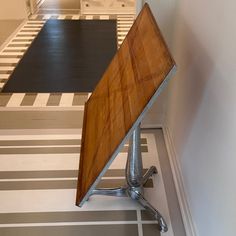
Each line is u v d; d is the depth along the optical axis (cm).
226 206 95
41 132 206
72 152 188
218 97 103
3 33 393
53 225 142
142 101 94
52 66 305
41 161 180
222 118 99
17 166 176
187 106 146
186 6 146
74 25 429
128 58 128
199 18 125
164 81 86
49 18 460
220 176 100
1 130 207
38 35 387
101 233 139
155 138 202
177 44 166
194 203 133
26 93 256
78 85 270
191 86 138
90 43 365
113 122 117
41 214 147
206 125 117
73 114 227
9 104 239
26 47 349
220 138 101
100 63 313
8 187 162
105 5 485
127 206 152
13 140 197
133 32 136
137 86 104
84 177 130
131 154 142
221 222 100
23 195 157
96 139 133
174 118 177
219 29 102
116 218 146
